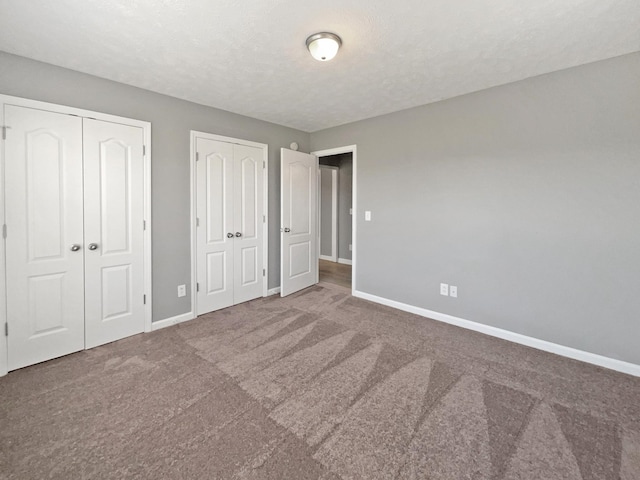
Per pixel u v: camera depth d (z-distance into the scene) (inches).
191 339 107.0
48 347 92.1
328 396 75.1
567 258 95.0
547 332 99.7
